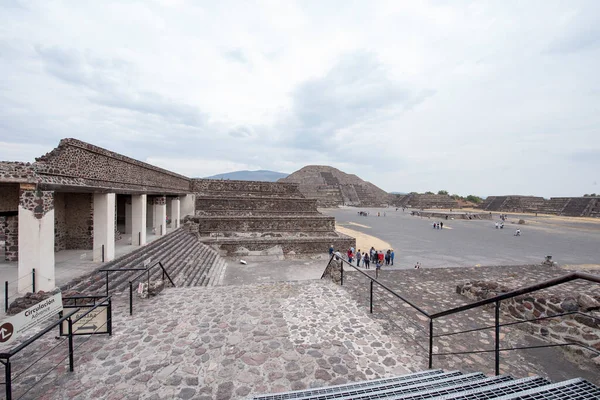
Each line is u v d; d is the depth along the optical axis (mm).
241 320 5766
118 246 12688
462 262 18500
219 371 4121
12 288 7527
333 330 5402
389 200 92375
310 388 3465
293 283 8188
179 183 21453
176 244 15445
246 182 31266
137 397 3584
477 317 6266
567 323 5020
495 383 3158
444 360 4547
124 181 11750
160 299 6891
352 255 18328
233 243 18469
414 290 8062
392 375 4086
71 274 8656
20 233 6980
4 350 4668
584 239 27688
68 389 3703
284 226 21828
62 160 8062
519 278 9578
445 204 77125
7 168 6629
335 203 72250
